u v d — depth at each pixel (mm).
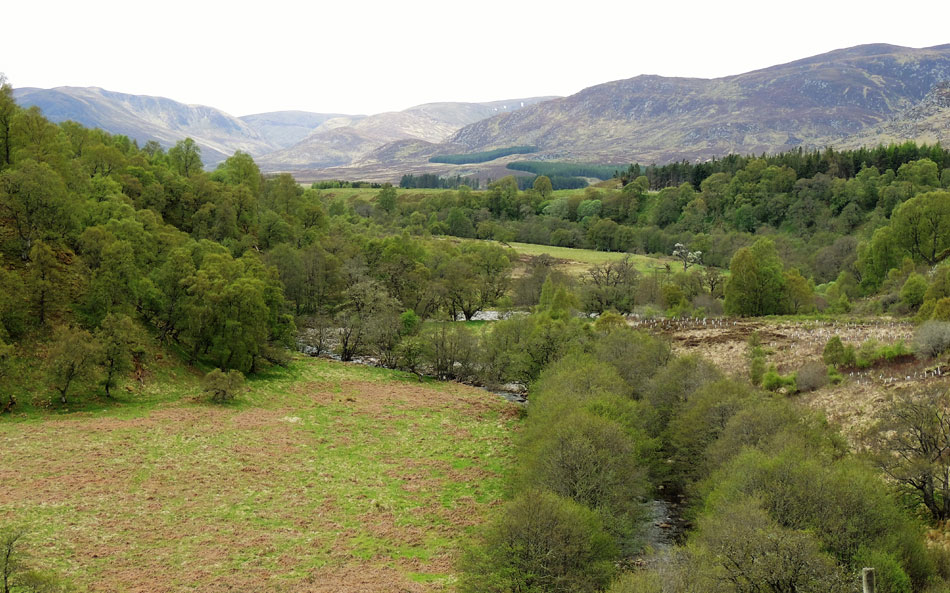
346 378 95312
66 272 82188
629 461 46125
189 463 58062
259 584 39031
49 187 83312
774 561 28547
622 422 52812
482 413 81250
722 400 54312
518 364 91125
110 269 81062
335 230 170250
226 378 77062
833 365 77000
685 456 54219
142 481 53344
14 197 80625
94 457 56906
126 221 89938
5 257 79625
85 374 68125
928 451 46531
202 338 88188
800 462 38250
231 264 94688
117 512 47531
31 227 82250
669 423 60031
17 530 42844
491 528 39312
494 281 160000
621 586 30875
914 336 76312
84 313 80125
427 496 54938
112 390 74062
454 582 40062
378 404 82812
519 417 80625
